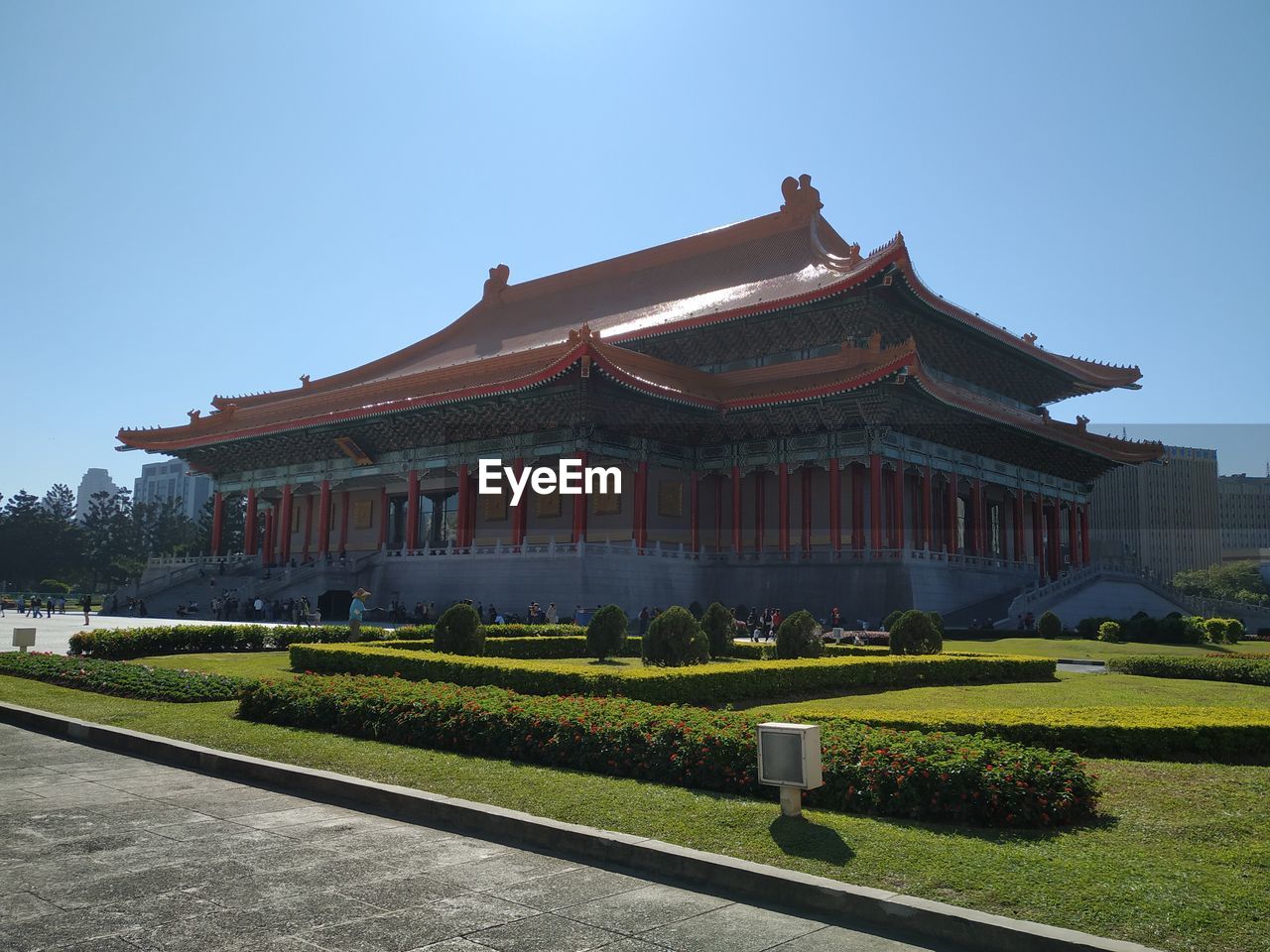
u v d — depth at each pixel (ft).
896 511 211.00
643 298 269.85
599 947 24.61
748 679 67.10
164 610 237.45
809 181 252.01
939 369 246.06
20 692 70.38
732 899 28.71
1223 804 37.24
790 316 215.10
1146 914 25.57
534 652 106.11
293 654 87.51
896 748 37.68
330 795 41.63
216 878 29.76
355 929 25.54
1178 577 543.39
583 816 35.68
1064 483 288.51
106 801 40.19
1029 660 92.17
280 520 298.56
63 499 567.59
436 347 314.76
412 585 216.95
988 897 27.02
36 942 24.23
